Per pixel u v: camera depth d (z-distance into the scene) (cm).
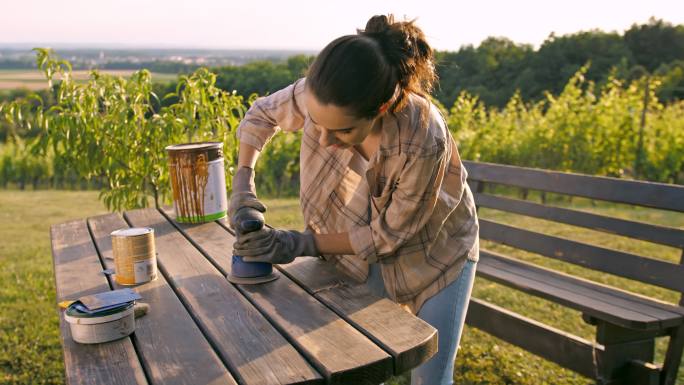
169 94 402
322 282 181
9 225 834
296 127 206
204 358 133
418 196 166
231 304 165
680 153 955
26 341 375
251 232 179
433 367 192
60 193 1295
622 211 813
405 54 154
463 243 188
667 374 265
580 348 277
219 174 262
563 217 337
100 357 134
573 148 970
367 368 129
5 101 380
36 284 502
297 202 940
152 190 421
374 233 173
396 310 159
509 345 370
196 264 202
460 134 1037
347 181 197
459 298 188
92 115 382
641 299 283
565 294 289
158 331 147
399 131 163
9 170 1440
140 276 183
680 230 283
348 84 144
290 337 143
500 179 377
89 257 215
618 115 969
